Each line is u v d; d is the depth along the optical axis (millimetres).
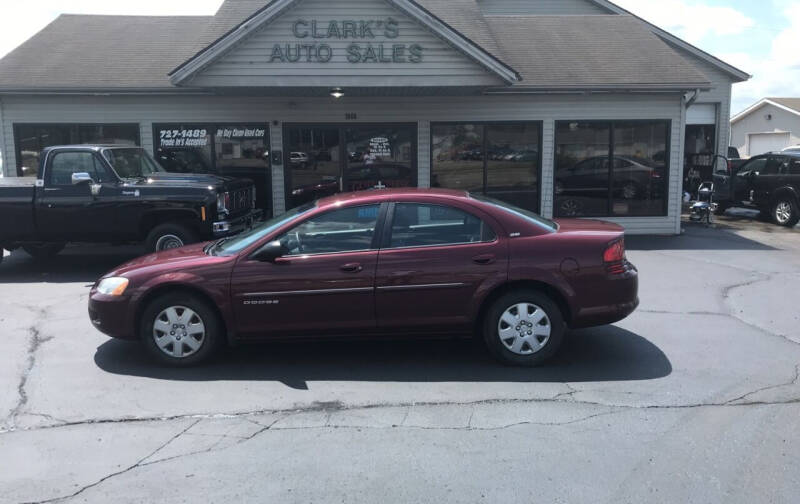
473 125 13695
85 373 5766
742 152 40812
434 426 4625
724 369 5746
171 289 5812
